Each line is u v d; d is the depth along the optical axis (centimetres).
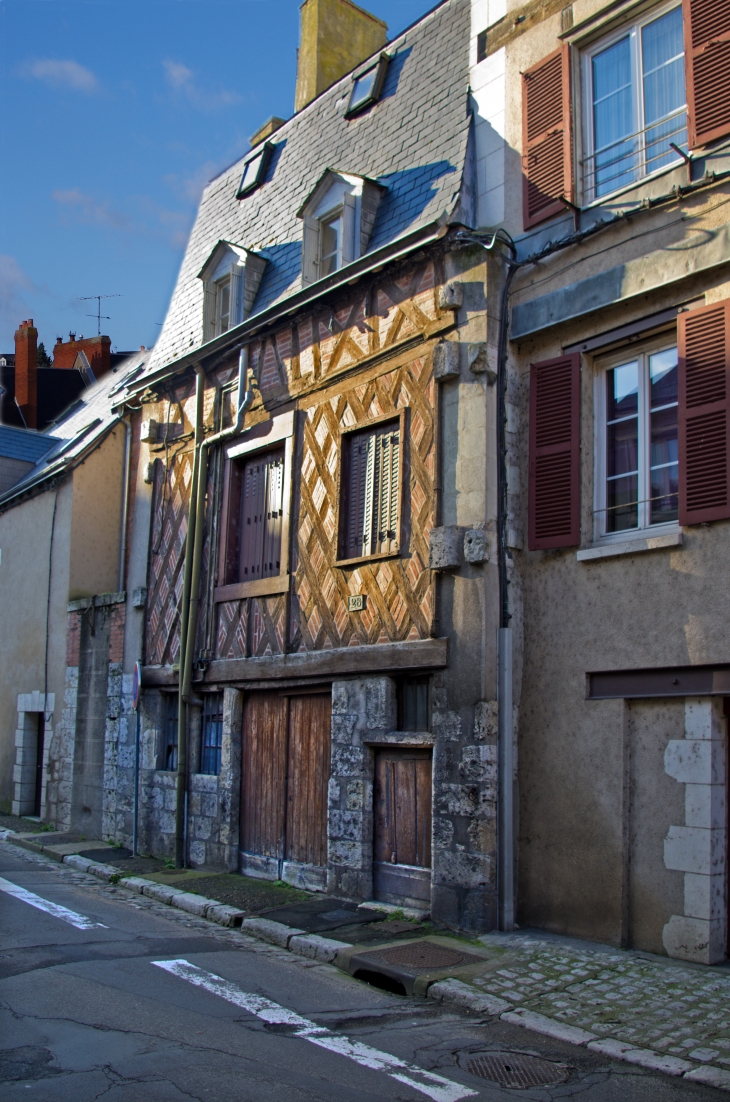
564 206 805
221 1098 418
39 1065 452
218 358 1177
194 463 1191
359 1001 607
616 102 803
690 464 686
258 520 1102
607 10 797
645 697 699
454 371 843
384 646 873
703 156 712
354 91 1156
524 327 826
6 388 2964
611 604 734
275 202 1222
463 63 969
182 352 1271
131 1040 493
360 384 959
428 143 973
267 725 1038
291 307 1055
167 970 649
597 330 780
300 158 1215
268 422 1084
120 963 660
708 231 699
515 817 773
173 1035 506
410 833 844
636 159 777
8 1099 409
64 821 1387
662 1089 460
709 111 709
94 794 1323
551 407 802
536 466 804
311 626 977
